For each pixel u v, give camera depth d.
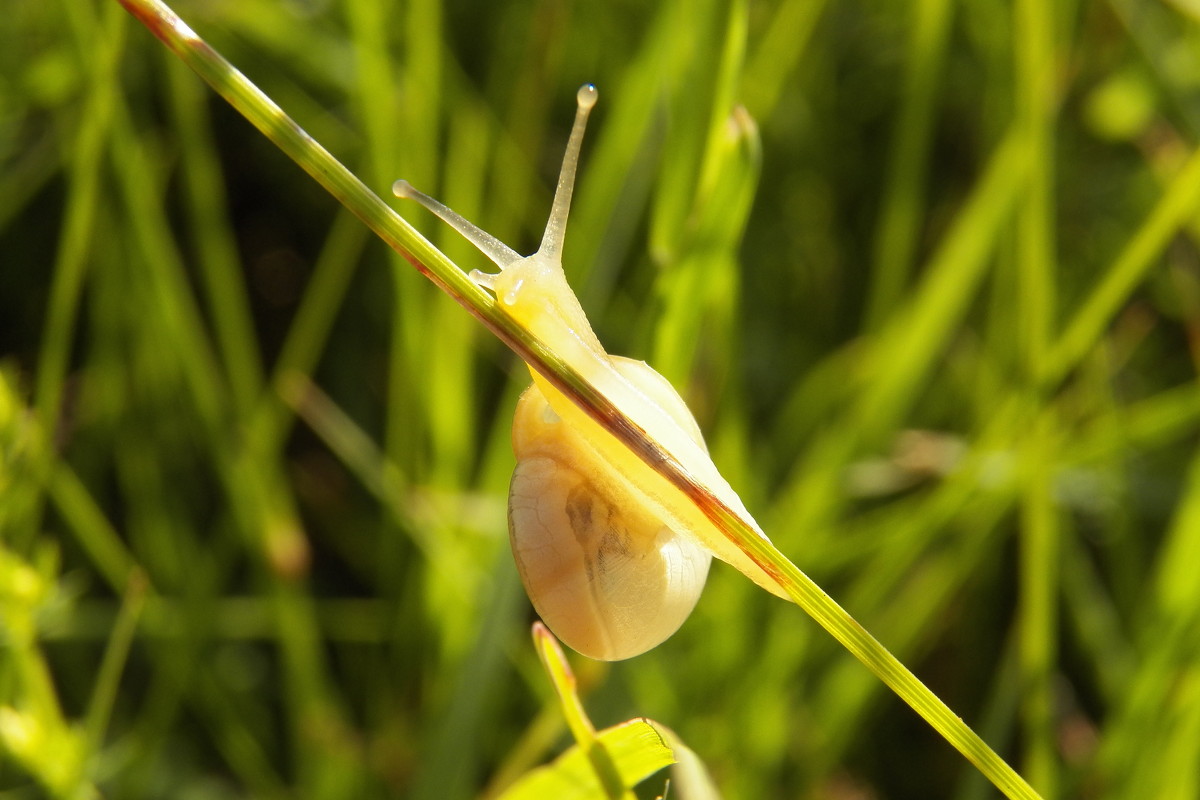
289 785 0.21
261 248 0.23
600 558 0.17
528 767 0.19
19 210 0.22
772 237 0.23
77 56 0.20
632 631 0.17
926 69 0.21
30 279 0.22
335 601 0.21
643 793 0.18
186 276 0.22
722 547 0.17
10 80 0.21
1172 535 0.20
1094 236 0.22
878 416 0.20
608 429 0.16
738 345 0.22
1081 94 0.22
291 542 0.20
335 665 0.21
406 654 0.21
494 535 0.20
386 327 0.22
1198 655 0.19
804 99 0.23
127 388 0.21
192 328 0.21
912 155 0.21
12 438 0.18
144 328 0.21
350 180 0.16
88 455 0.21
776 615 0.20
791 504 0.21
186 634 0.20
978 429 0.21
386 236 0.16
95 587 0.21
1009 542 0.21
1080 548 0.21
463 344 0.20
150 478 0.21
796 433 0.21
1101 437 0.20
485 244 0.18
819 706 0.20
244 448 0.20
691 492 0.16
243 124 0.23
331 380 0.22
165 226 0.21
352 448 0.21
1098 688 0.21
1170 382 0.22
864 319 0.22
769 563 0.16
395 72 0.21
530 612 0.21
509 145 0.21
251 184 0.23
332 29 0.22
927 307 0.20
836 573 0.21
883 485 0.21
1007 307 0.21
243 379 0.21
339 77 0.22
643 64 0.20
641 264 0.22
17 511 0.19
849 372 0.21
